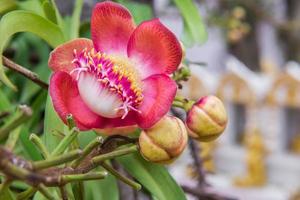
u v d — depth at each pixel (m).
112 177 0.58
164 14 1.64
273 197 3.03
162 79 0.45
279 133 3.28
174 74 0.50
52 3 0.56
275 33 3.56
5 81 0.47
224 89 3.14
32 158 0.55
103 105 0.44
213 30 2.67
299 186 3.13
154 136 0.44
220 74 3.27
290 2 3.41
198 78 2.92
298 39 3.56
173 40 0.45
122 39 0.47
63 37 0.53
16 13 0.50
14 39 0.80
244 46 3.62
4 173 0.35
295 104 3.13
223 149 3.41
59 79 0.45
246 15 2.81
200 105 0.47
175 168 2.14
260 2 2.73
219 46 3.35
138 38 0.46
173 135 0.44
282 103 3.17
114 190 0.57
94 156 0.44
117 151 0.43
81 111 0.45
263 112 3.25
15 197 0.43
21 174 0.34
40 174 0.36
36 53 0.81
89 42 0.47
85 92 0.45
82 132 0.53
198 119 0.47
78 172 0.42
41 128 0.69
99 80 0.44
